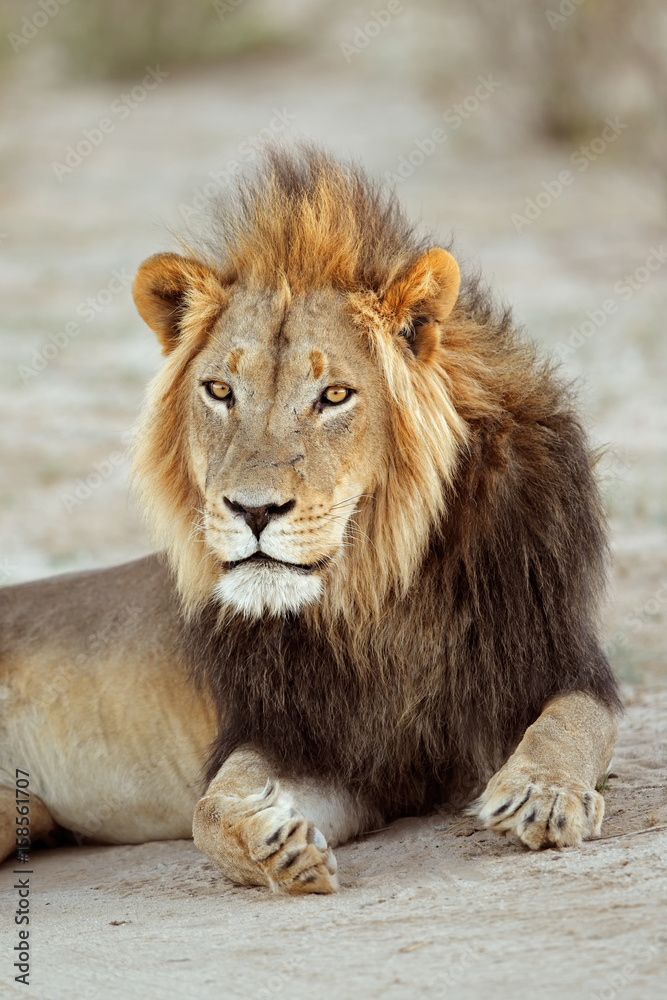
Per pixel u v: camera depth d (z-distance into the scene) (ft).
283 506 25.12
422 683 27.68
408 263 27.58
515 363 28.73
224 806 25.82
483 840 25.73
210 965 20.74
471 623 27.48
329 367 26.20
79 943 23.30
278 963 20.35
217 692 29.25
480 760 27.96
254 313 26.96
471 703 27.73
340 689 27.63
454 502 27.25
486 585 27.30
